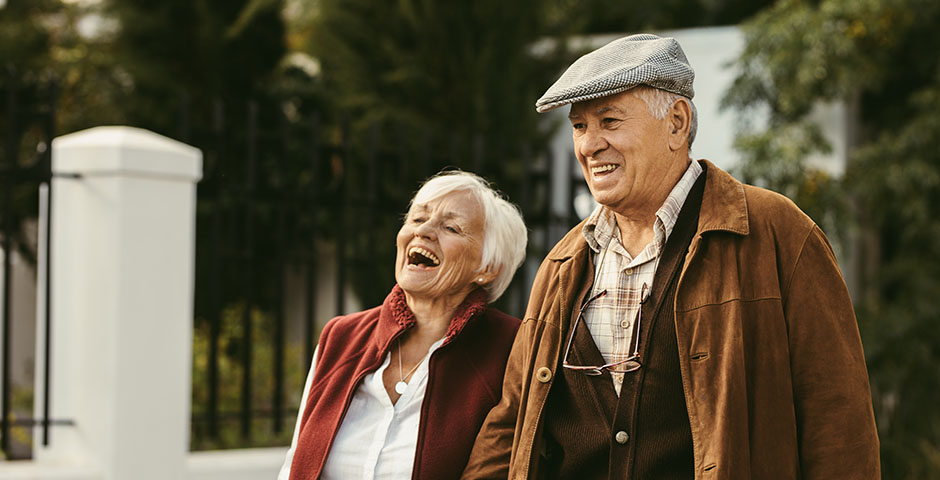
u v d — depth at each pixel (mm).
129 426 3857
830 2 7258
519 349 2301
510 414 2287
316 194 4668
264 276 9711
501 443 2283
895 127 7684
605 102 2057
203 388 5895
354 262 4832
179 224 4035
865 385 1939
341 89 8977
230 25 10453
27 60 10148
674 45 2102
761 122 7664
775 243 1991
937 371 6969
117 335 3852
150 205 3953
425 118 8461
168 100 10273
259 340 7508
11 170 3877
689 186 2105
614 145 2051
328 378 2463
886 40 7402
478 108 8273
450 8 8469
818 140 7258
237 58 10578
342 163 4781
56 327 3996
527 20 8609
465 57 8406
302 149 9461
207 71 10438
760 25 7508
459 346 2422
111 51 10383
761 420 1918
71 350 3951
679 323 1986
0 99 4020
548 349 2172
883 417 7102
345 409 2381
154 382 3932
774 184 7207
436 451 2312
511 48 8547
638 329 2059
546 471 2229
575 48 8805
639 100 2047
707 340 1954
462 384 2387
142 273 3922
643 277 2104
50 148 3865
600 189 2086
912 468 6781
